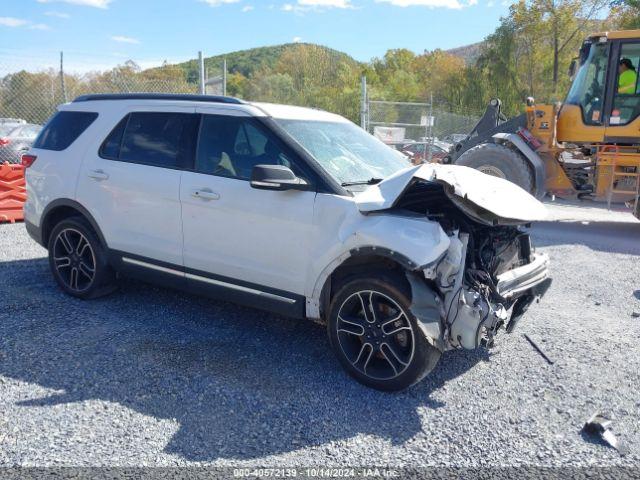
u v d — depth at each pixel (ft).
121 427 9.90
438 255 10.65
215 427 10.02
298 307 12.60
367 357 11.76
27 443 9.29
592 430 10.19
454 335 10.97
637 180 31.14
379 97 172.45
